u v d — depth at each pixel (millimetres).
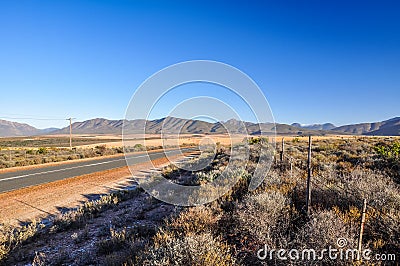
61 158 30938
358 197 6719
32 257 6188
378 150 15609
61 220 8484
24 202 11617
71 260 5883
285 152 19953
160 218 7918
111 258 5188
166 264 4133
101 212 9766
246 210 6004
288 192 7938
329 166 12367
